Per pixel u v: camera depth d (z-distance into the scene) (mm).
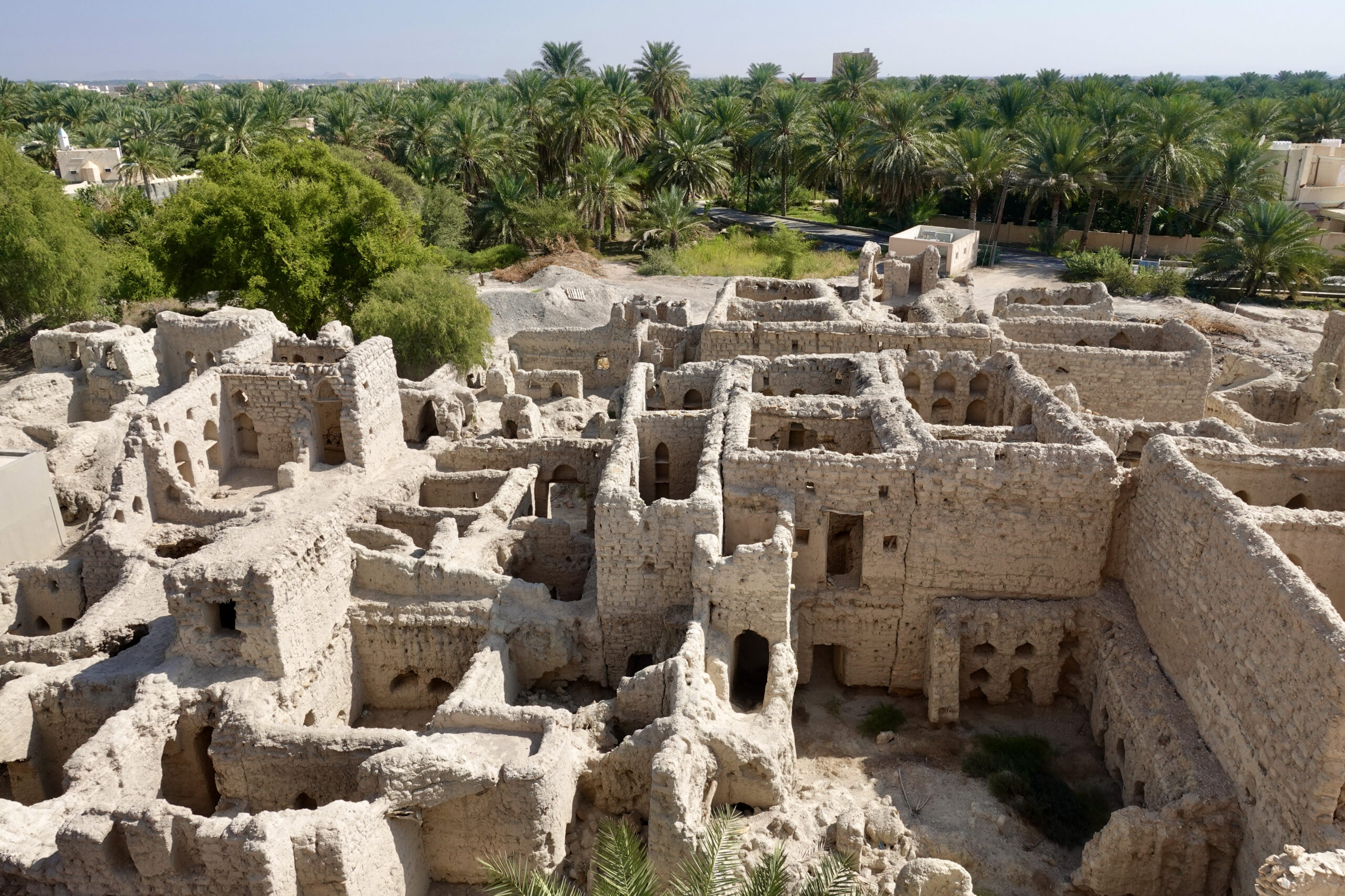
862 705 26844
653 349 42844
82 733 23656
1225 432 26984
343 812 17859
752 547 23328
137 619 26078
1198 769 20156
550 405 47156
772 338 37688
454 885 20953
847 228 99375
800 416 28656
